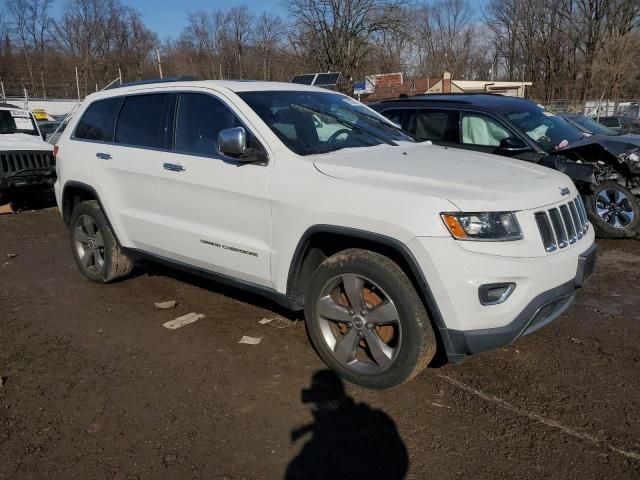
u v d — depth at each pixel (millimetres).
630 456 2818
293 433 3041
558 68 54969
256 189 3699
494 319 2988
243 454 2873
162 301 4996
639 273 5660
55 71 57875
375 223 3146
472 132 6949
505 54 62125
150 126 4574
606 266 5914
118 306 4898
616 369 3684
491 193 3107
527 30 57812
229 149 3604
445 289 2971
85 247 5469
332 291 3549
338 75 19766
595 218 6902
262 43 49938
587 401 3314
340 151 3834
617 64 40938
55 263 6324
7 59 58094
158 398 3389
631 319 4496
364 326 3373
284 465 2793
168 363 3828
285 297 3703
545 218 3217
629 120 18891
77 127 5340
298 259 3555
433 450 2891
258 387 3500
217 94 4129
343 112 4496
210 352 3980
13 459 2830
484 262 2936
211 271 4219
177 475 2721
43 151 9852
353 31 34125
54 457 2848
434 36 61594
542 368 3705
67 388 3512
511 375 3617
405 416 3182
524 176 3510
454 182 3221
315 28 34562
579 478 2672
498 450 2883
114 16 63688
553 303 3207
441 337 3080
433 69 60281
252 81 4496
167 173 4285
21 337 4289
